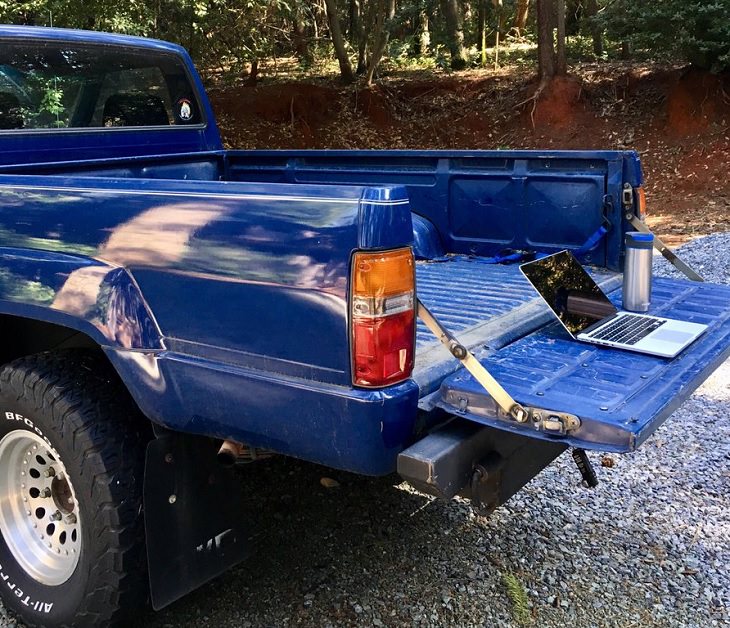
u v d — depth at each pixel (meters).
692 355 2.44
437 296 3.16
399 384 2.02
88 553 2.42
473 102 16.70
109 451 2.38
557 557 3.05
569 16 19.67
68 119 3.62
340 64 17.84
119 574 2.39
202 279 2.16
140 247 2.26
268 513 3.35
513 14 21.09
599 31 15.95
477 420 2.05
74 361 2.54
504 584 2.86
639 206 3.37
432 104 16.95
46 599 2.59
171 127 4.16
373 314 1.93
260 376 2.09
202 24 12.58
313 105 17.20
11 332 3.06
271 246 2.03
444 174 3.94
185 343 2.23
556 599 2.78
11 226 2.56
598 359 2.40
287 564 2.99
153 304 2.27
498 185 3.77
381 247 1.92
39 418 2.45
